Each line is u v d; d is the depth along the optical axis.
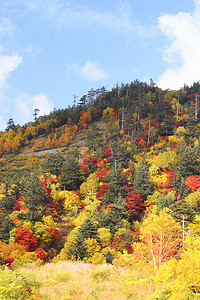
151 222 18.00
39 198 45.69
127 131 98.75
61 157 70.12
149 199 48.56
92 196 51.88
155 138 81.44
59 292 15.46
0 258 25.30
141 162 60.06
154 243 17.70
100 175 61.12
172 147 72.94
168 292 12.37
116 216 40.94
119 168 58.53
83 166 67.69
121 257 19.73
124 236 36.19
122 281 17.72
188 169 55.62
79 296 15.18
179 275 11.73
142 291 15.58
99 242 34.25
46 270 21.27
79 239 32.38
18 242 32.91
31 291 13.83
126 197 49.09
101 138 99.75
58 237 43.34
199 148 64.31
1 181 77.62
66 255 33.19
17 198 50.22
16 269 20.59
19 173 81.06
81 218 42.12
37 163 96.88
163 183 53.62
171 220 17.66
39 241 37.47
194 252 12.34
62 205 52.41
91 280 18.20
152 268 16.84
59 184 58.75
